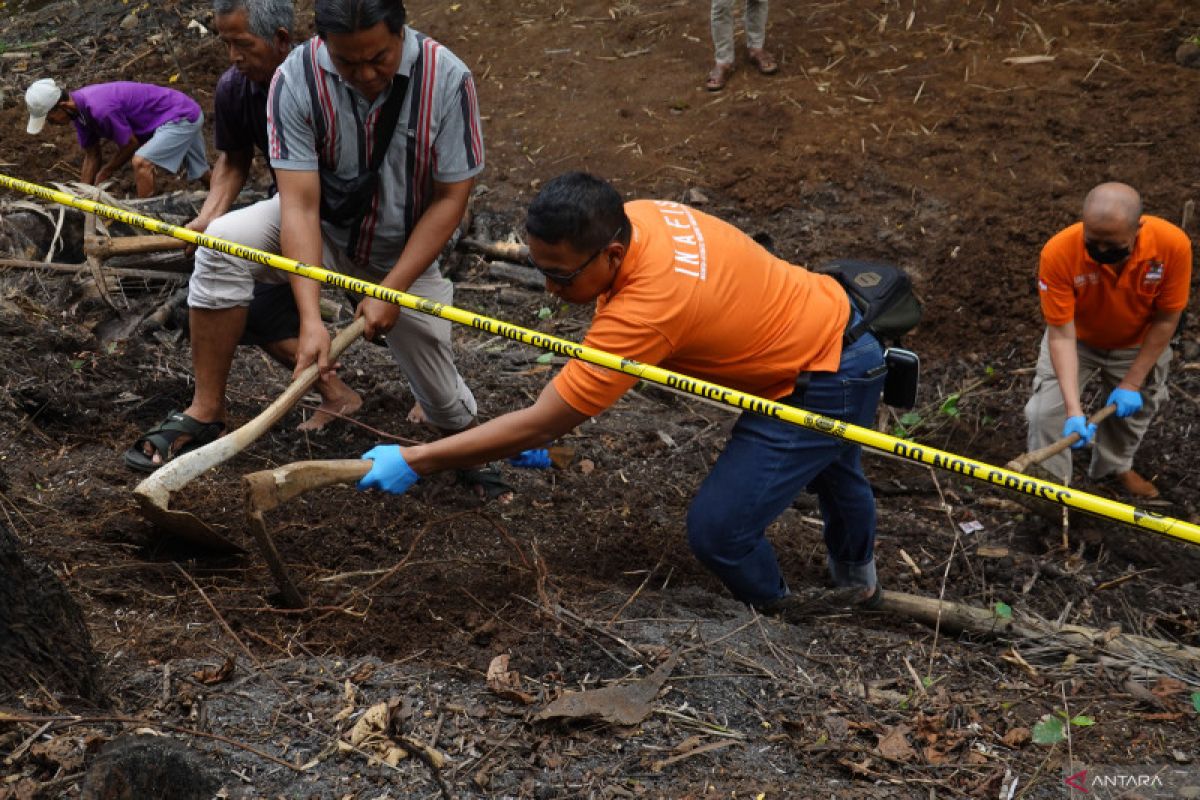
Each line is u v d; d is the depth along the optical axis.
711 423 6.06
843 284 3.92
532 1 9.83
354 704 3.05
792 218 7.57
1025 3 9.04
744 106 8.39
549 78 8.95
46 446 4.58
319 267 3.98
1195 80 8.07
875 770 3.03
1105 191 4.55
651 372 3.22
